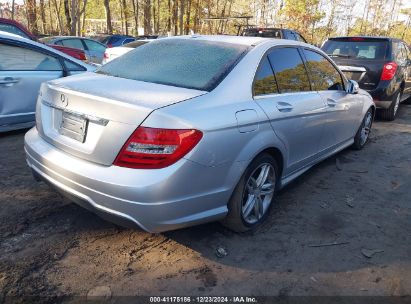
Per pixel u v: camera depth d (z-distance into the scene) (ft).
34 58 17.34
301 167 12.98
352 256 9.70
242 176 9.48
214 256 9.34
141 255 9.21
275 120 10.29
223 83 9.37
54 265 8.65
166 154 7.80
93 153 8.30
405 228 11.30
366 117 18.60
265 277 8.71
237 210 9.64
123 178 7.85
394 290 8.54
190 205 8.36
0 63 16.19
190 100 8.50
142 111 7.84
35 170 9.87
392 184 14.73
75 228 10.14
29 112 17.21
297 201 12.67
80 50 40.40
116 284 8.20
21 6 93.30
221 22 125.08
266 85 10.59
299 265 9.21
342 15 150.41
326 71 14.23
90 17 130.82
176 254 9.33
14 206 10.97
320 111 12.83
